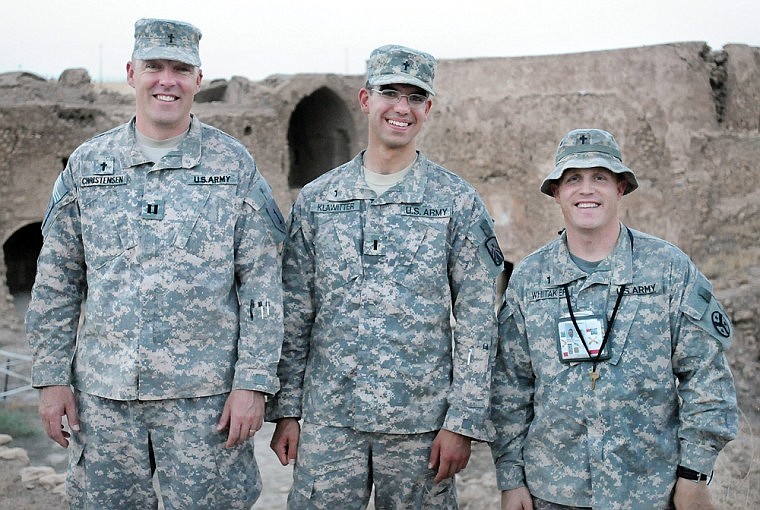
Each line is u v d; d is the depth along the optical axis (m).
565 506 3.53
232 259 3.75
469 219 3.89
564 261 3.63
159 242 3.65
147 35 3.66
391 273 3.83
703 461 3.39
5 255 16.41
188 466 3.68
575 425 3.48
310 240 4.00
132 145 3.76
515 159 16.84
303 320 4.02
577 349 3.50
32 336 3.77
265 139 17.73
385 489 3.94
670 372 3.49
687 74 15.52
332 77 19.02
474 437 3.74
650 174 15.79
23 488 6.55
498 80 17.02
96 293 3.70
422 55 3.83
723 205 14.91
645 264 3.53
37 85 16.72
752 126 16.77
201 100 20.00
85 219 3.74
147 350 3.61
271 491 6.94
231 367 3.75
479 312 3.83
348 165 4.06
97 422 3.70
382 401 3.78
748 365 9.76
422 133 17.81
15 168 14.83
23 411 9.51
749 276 12.14
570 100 16.33
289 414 3.98
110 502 3.74
